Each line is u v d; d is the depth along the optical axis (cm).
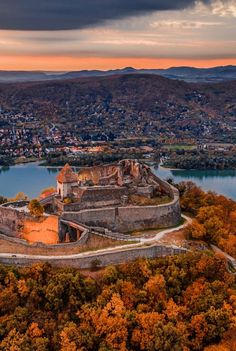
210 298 15888
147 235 19838
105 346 13812
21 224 19725
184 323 15138
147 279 16400
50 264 16100
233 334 14950
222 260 17638
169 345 14012
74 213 19300
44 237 19362
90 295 15588
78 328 14138
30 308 14900
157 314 14712
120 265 16975
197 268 17238
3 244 17488
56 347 13775
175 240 19488
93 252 17262
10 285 15212
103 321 14300
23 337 13612
